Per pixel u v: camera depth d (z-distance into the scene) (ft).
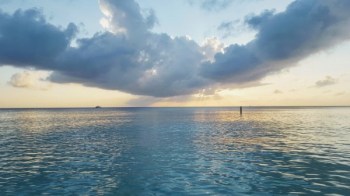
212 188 45.62
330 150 80.89
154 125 188.03
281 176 52.54
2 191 45.37
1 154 80.64
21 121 258.78
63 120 272.31
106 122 231.30
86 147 91.97
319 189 44.47
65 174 56.03
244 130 145.28
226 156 73.05
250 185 47.09
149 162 66.49
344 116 304.91
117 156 74.79
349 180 49.42
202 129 153.69
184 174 54.85
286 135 120.06
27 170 60.03
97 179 51.90
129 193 43.65
